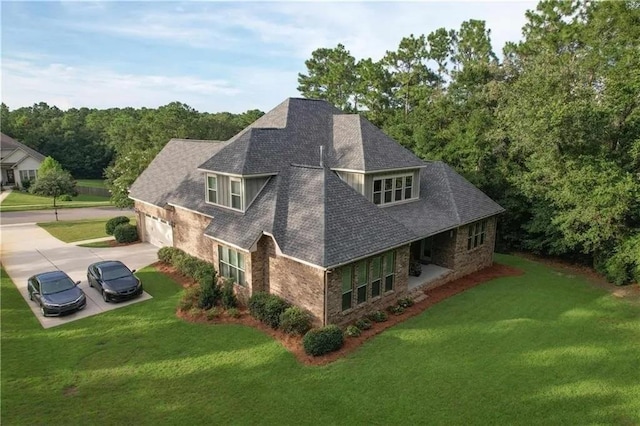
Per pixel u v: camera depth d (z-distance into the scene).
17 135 77.31
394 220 17.77
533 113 22.06
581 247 24.50
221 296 17.22
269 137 20.20
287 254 15.21
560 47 29.59
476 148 29.62
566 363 12.91
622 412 10.55
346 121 22.94
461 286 20.41
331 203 16.17
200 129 54.72
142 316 16.47
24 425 10.14
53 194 44.50
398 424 10.06
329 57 61.09
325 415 10.39
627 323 16.22
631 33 23.66
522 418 10.29
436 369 12.42
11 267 22.98
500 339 14.45
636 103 21.17
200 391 11.48
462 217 21.09
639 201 20.61
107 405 10.91
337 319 15.02
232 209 19.09
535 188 24.78
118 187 35.34
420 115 40.22
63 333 15.04
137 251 26.33
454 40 47.81
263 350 13.65
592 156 21.69
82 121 107.25
